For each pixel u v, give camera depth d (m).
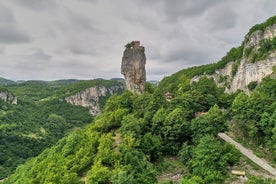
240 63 165.75
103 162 54.50
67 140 70.94
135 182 47.88
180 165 61.50
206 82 104.00
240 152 62.81
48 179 51.97
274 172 57.94
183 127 66.56
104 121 73.12
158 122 68.25
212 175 52.81
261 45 152.50
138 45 96.94
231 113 87.12
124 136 61.88
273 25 151.00
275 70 133.62
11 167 164.75
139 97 82.56
